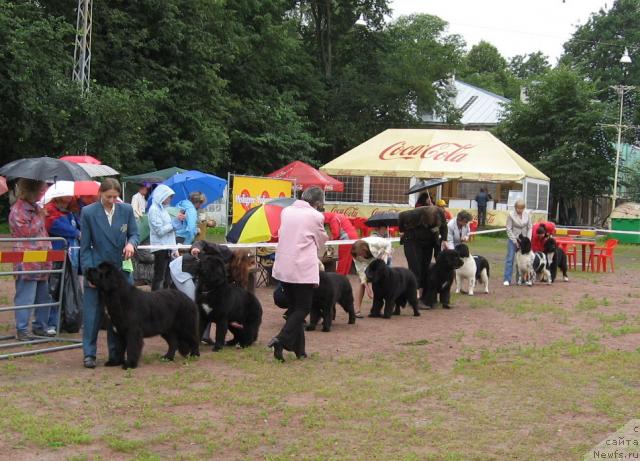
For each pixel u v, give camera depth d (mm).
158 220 10812
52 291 9094
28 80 22906
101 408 5965
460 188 36125
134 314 7254
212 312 8211
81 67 24969
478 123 55500
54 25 24469
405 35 46906
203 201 12250
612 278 18297
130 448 5039
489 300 13336
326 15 43719
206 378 7059
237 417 5828
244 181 16078
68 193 8758
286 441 5305
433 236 11914
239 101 34781
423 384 7020
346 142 42500
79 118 24609
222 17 33375
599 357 8258
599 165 41750
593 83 45156
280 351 7832
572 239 22672
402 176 31094
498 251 26016
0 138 25234
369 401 6352
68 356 8016
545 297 13953
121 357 7531
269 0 38000
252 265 10203
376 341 9203
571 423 5828
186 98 31219
